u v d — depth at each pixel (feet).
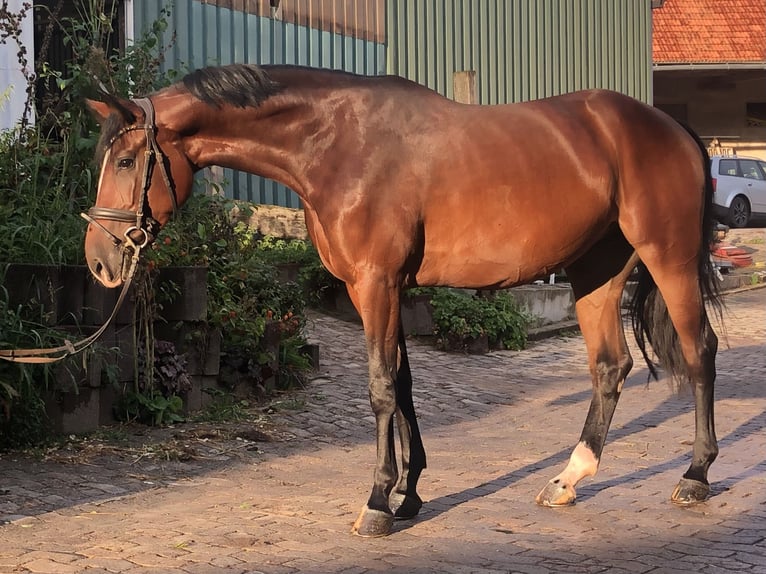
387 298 16.14
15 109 34.14
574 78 63.10
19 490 19.03
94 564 14.83
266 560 15.01
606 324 18.93
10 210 23.95
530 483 20.08
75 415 23.09
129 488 19.54
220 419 25.75
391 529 16.57
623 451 23.43
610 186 17.51
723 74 90.43
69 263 24.20
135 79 27.66
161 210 16.11
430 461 22.25
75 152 25.61
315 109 16.26
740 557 15.17
